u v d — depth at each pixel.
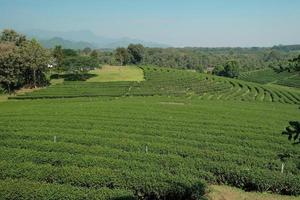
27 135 43.34
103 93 96.31
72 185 27.66
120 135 45.06
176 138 44.62
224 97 99.44
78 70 128.88
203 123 56.06
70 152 36.91
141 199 27.94
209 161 33.59
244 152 39.06
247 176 30.89
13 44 108.50
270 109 76.50
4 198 23.92
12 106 78.56
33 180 27.97
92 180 27.58
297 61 12.33
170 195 27.42
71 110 65.62
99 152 35.94
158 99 88.31
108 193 24.41
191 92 105.00
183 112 66.12
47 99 89.50
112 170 29.25
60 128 48.44
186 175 30.02
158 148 38.69
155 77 128.12
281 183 30.05
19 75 102.25
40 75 110.62
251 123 57.41
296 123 11.62
